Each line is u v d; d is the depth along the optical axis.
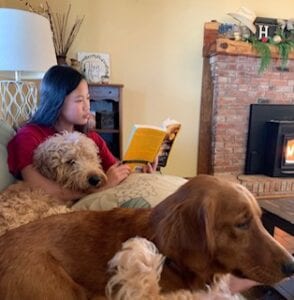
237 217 0.63
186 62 3.28
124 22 3.09
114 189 1.04
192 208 0.62
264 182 3.14
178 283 0.64
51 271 0.60
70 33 2.96
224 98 3.18
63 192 1.06
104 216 0.73
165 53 3.23
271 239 0.66
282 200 2.01
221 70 3.11
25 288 0.57
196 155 3.47
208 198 0.62
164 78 3.27
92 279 0.63
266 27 3.16
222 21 3.30
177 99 3.33
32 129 1.21
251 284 0.79
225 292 0.74
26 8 2.83
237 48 3.04
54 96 1.26
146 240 0.65
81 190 1.07
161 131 1.33
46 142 1.11
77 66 2.88
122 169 1.19
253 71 3.18
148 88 3.26
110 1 3.02
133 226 0.69
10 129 1.31
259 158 3.34
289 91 3.32
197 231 0.61
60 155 1.07
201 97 3.34
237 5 3.31
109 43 3.09
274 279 0.63
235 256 0.64
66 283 0.60
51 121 1.27
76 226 0.68
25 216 0.86
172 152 3.41
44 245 0.63
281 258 0.64
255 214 0.66
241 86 3.19
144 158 1.36
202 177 0.69
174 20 3.19
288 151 3.21
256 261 0.64
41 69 1.66
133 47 3.15
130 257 0.62
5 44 1.55
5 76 2.12
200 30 3.25
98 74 3.04
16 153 1.12
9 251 0.61
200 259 0.62
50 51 1.73
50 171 1.07
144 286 0.61
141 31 3.14
